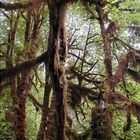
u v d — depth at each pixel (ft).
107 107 51.55
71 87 50.78
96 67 67.00
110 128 52.70
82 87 51.39
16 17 56.85
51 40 34.19
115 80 54.03
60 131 34.96
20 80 50.57
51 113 49.03
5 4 35.01
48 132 48.65
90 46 67.51
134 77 56.08
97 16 57.67
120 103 52.29
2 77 35.35
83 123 62.13
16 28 55.52
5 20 61.05
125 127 59.82
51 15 33.63
